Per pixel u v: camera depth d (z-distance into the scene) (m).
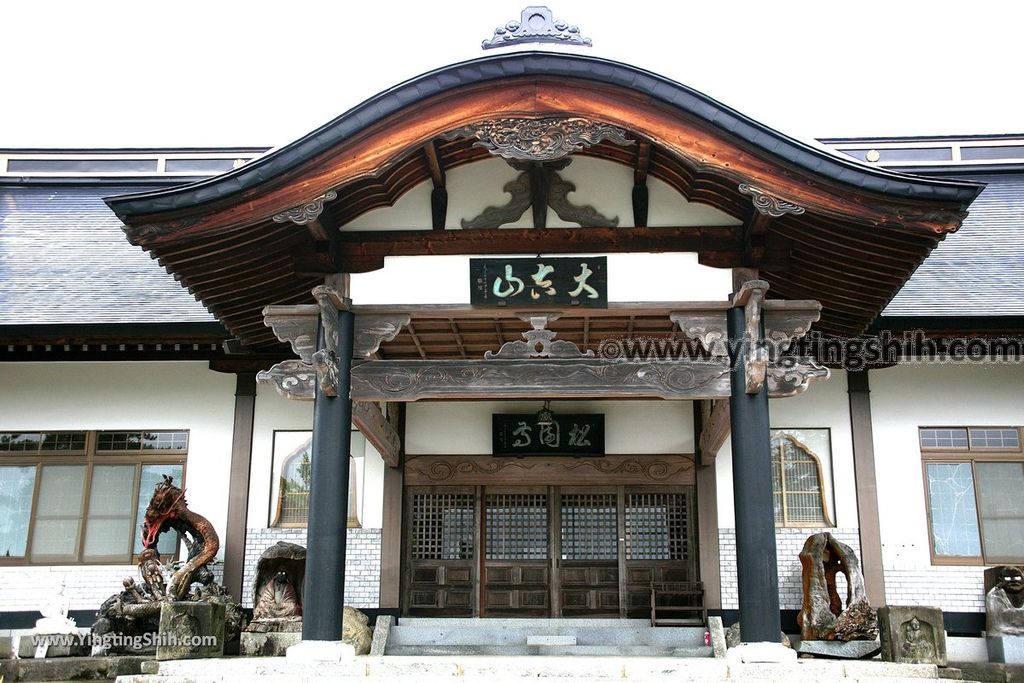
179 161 18.00
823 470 13.66
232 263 9.62
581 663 8.18
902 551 13.26
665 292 9.44
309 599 8.75
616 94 8.45
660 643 12.50
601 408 14.12
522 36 8.59
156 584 12.30
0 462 13.91
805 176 8.40
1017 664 11.51
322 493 9.00
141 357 14.18
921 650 9.73
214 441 13.91
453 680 7.77
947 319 12.58
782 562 13.35
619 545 13.70
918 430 13.67
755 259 9.38
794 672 8.05
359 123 8.40
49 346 13.88
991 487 13.49
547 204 9.71
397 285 9.56
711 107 8.32
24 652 11.57
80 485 13.84
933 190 8.33
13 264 15.74
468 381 9.39
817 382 13.89
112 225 16.98
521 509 13.97
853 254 9.47
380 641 12.46
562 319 11.30
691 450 13.90
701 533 13.58
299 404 14.05
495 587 13.71
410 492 14.02
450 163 9.77
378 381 9.40
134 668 11.30
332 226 9.52
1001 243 15.46
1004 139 16.98
